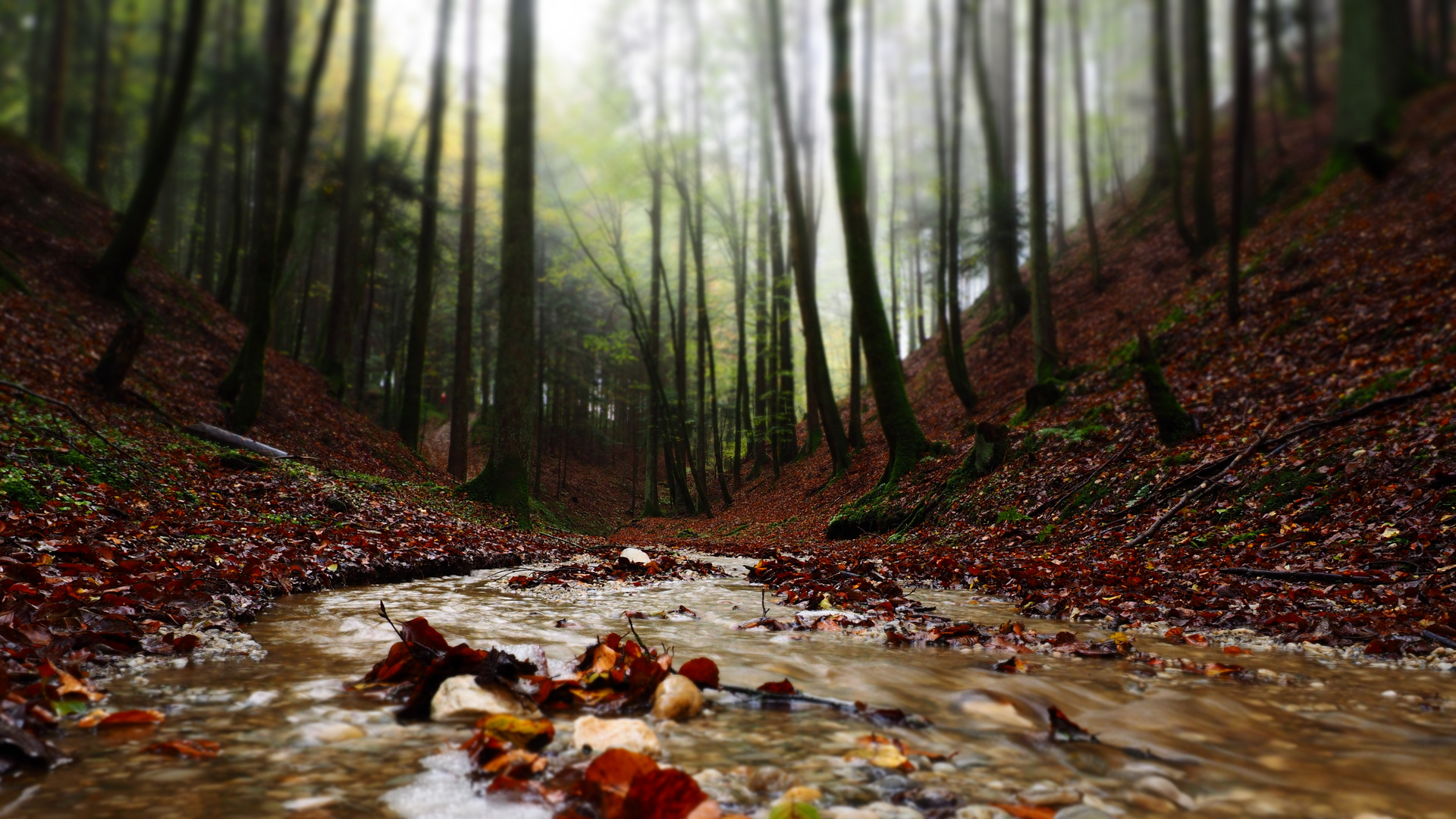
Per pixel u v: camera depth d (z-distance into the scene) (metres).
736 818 1.05
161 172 14.62
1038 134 15.72
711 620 3.76
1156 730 1.75
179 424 11.87
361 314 38.62
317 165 19.05
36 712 1.50
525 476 13.16
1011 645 3.01
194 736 1.51
